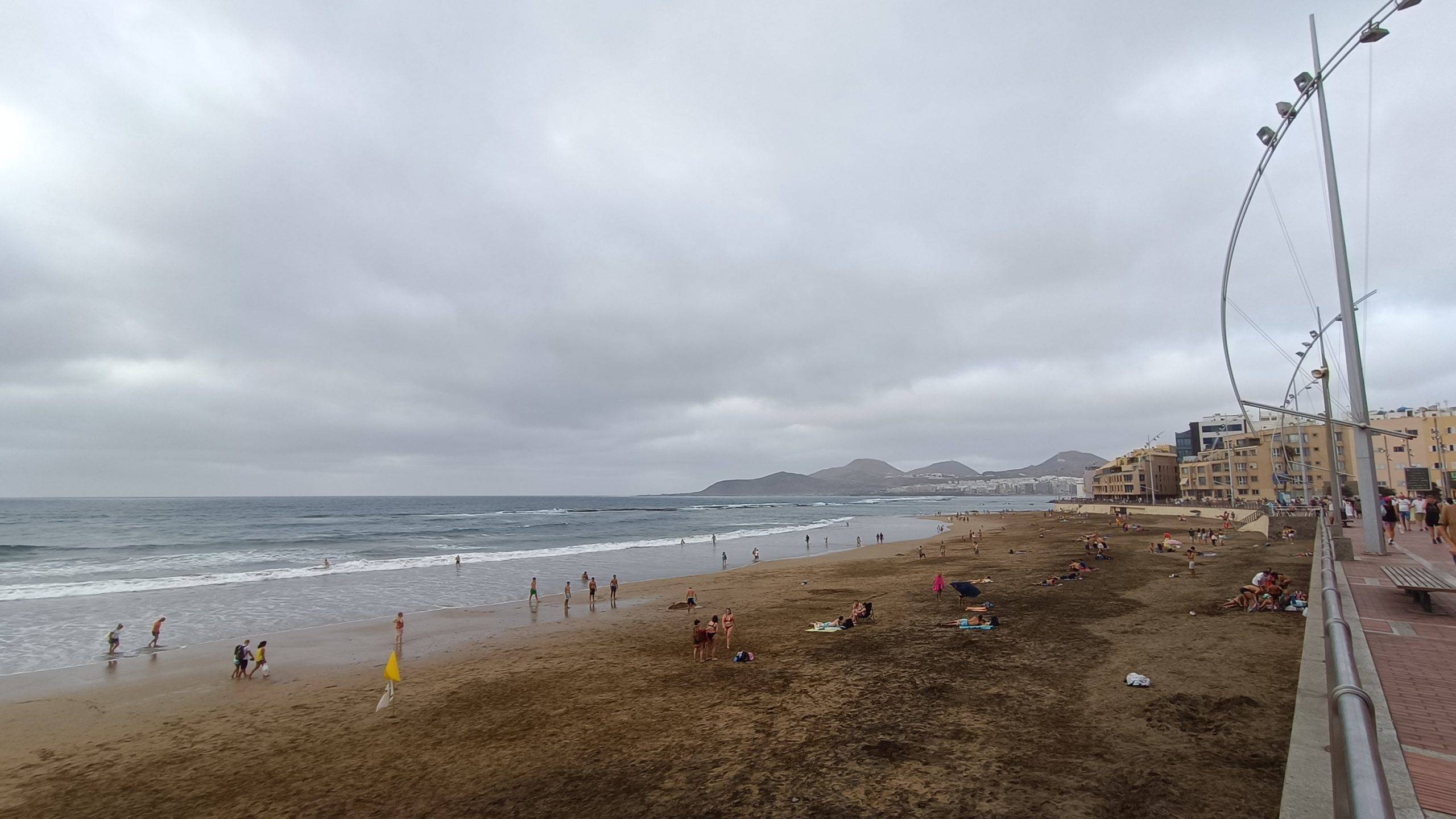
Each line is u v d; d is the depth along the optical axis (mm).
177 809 12266
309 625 30438
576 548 70938
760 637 23625
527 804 11188
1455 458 70250
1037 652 17781
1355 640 9406
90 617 32781
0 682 21516
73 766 14602
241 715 17750
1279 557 34406
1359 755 2797
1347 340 18625
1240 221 20766
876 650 19938
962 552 56688
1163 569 34125
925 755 11547
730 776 11555
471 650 24656
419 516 144875
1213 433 132750
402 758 13945
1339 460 83688
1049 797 9461
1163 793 9094
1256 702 12008
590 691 17922
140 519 129250
